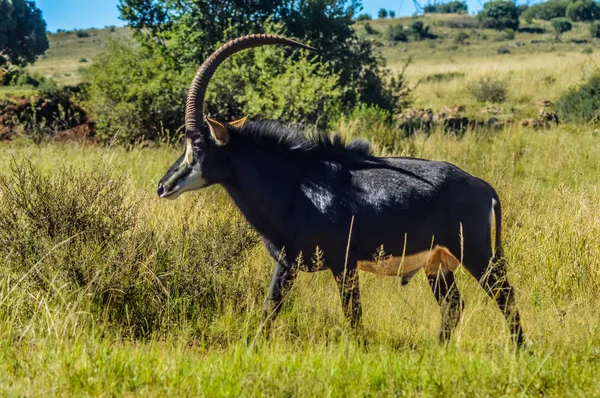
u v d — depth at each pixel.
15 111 35.88
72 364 9.35
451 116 40.00
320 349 10.41
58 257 12.24
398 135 30.11
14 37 77.38
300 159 11.94
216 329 11.95
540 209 17.47
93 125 35.31
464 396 8.70
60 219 12.83
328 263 11.75
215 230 14.00
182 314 12.12
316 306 12.34
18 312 11.44
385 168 11.85
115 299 12.17
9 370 9.48
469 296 13.42
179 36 35.31
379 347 10.72
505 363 9.56
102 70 35.22
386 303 12.68
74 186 13.53
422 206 11.57
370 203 11.55
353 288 11.52
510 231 15.73
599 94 39.34
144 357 9.82
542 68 58.94
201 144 11.86
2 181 13.40
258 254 14.47
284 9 37.56
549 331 11.66
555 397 8.82
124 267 12.40
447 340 11.44
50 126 35.31
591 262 14.38
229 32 35.16
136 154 25.86
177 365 9.55
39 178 13.46
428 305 13.16
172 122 33.00
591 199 17.11
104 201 13.45
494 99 45.59
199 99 12.09
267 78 32.50
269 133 11.88
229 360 9.76
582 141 29.94
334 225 11.54
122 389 8.82
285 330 11.47
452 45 152.75
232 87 32.78
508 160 26.31
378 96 38.50
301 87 31.66
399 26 181.25
